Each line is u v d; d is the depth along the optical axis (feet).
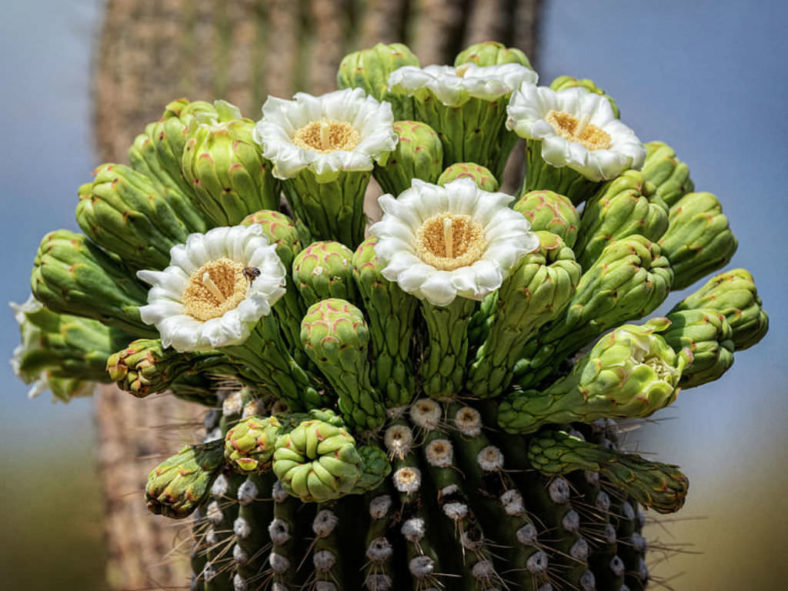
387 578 2.10
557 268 2.03
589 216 2.17
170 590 2.56
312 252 2.10
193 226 2.24
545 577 2.12
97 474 3.05
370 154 2.12
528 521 2.12
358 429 2.11
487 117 2.24
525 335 2.09
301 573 2.14
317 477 1.96
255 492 2.13
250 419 2.03
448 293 1.97
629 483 2.06
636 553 2.29
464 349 2.11
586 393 2.01
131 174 2.19
